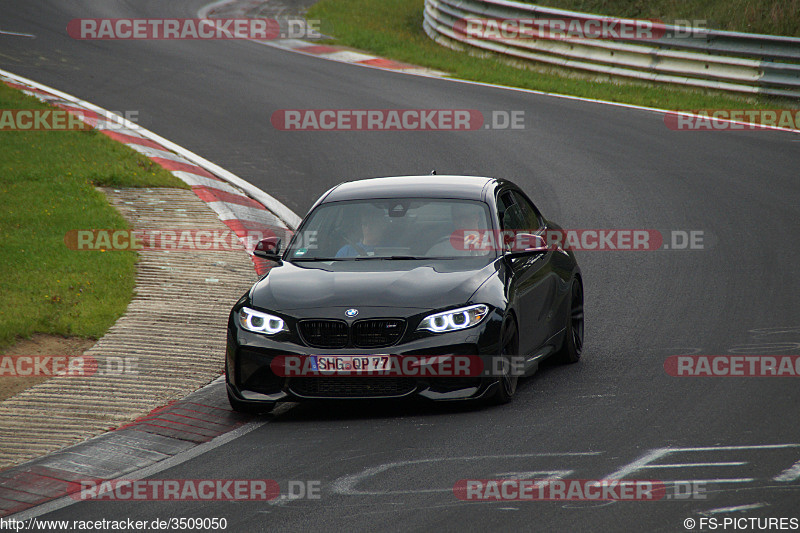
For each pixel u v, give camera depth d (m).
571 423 24.14
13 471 22.73
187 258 41.69
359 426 25.06
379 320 25.19
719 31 74.81
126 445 24.30
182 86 79.25
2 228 41.88
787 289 36.62
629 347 31.27
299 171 57.78
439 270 27.09
